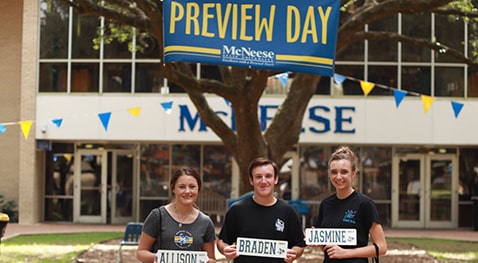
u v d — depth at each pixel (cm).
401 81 2027
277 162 1428
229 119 2016
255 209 548
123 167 2166
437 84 2027
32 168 2067
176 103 2031
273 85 2023
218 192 2127
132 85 2047
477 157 2125
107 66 2055
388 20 2020
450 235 1894
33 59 2061
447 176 2131
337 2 870
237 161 1411
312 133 2017
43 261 1230
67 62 2058
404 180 2130
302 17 863
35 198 2092
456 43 2022
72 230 1905
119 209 2158
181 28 841
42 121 2048
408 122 2019
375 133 2017
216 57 845
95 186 2161
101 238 1667
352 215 545
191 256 533
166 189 2144
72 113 2052
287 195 2112
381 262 1277
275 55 856
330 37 866
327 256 552
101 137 2041
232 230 553
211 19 847
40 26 2067
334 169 549
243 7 852
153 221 546
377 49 2030
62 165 2170
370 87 1627
